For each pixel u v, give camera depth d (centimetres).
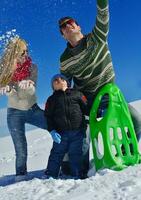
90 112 484
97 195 364
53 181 424
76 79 494
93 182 403
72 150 481
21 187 429
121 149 481
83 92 495
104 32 466
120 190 364
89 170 487
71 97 482
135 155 473
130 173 410
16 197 396
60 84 484
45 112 486
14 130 516
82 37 480
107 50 479
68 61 488
